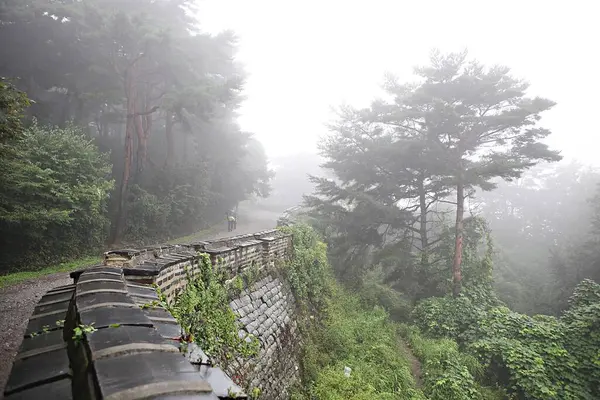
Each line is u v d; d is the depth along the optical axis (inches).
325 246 578.9
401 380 365.4
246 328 258.4
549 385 385.7
